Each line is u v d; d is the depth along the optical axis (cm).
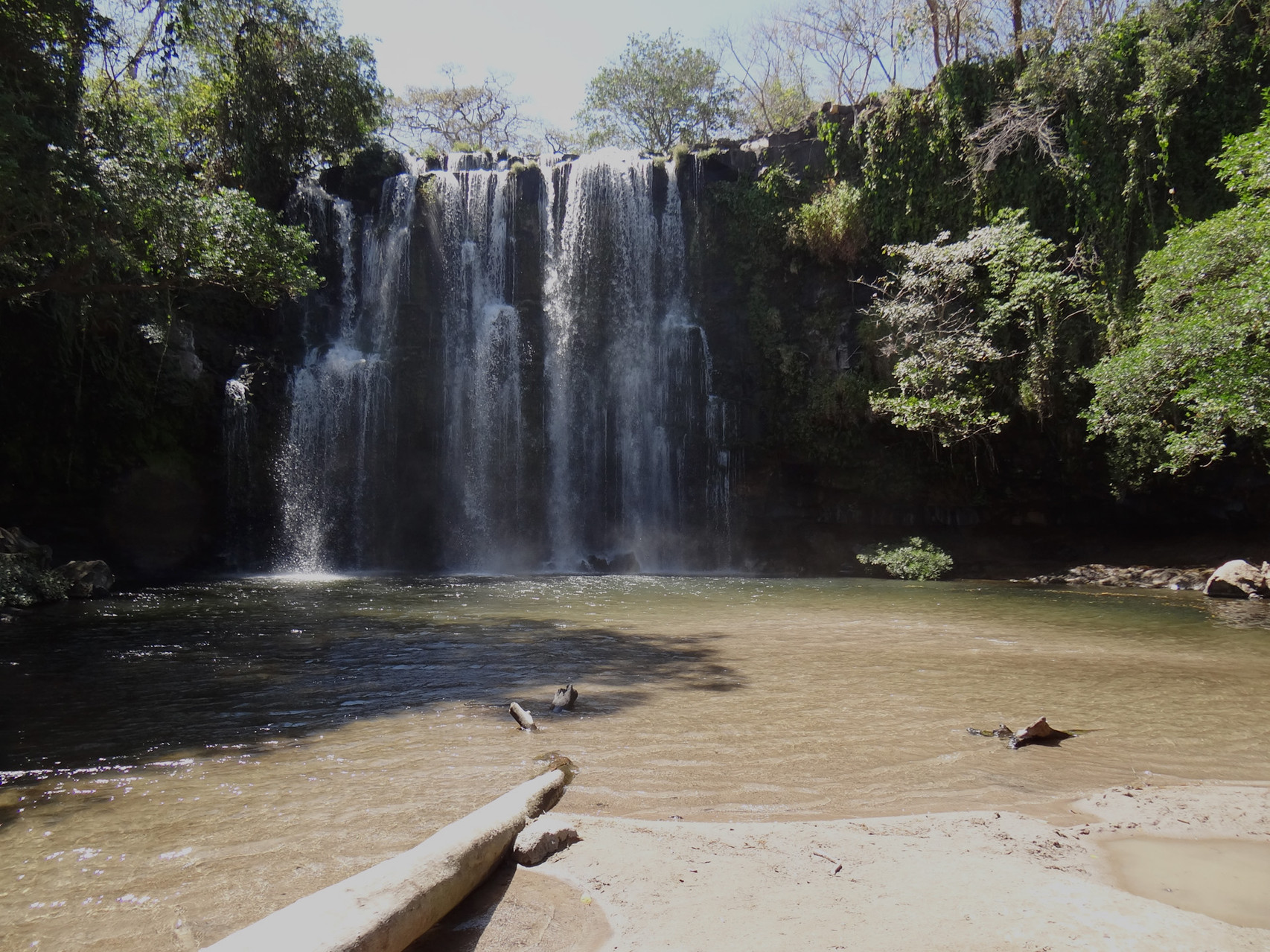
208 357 2588
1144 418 1831
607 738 702
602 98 4672
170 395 2381
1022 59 2638
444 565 2822
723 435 2900
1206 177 2286
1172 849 464
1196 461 2167
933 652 1138
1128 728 741
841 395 2698
